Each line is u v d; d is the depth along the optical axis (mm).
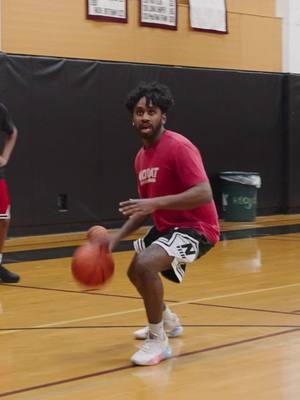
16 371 4410
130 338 5191
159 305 4531
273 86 13891
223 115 13125
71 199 11359
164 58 12594
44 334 5328
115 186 11844
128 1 12117
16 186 10766
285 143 14102
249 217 13133
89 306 6316
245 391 3957
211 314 5910
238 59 13562
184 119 12570
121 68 11820
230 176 13039
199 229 4691
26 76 10836
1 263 8078
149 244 4836
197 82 12742
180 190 4633
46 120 11055
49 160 11102
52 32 11312
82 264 4371
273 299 6531
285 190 14172
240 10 13703
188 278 7656
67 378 4254
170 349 4668
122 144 11906
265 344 4945
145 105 4570
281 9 14195
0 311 6133
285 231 11734
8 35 10883
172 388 4031
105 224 11781
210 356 4664
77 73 11359
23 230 10914
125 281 7535
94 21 11734
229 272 8008
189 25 12875
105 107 11688
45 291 7012
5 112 7457
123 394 3938
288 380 4148
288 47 14164
